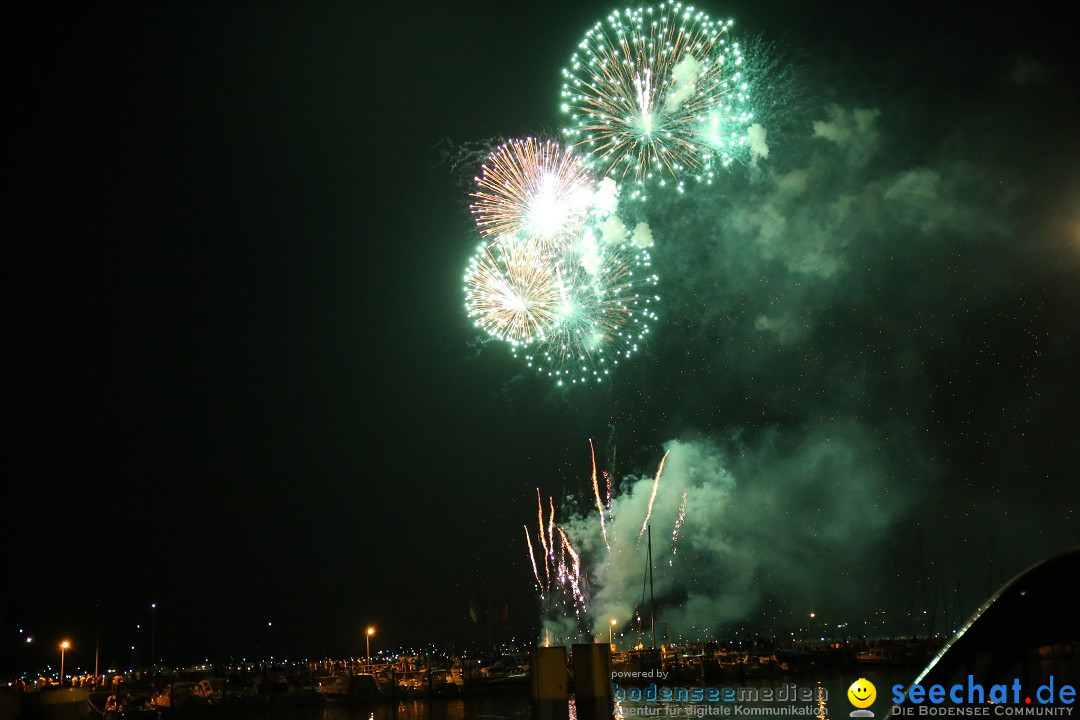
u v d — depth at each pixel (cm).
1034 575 531
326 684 6450
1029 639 518
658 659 6706
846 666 7362
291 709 6050
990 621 531
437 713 5450
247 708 5984
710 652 8088
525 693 6669
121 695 6106
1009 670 518
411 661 9100
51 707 3669
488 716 5172
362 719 5288
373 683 6341
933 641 7781
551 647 2636
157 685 6719
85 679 7888
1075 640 508
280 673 8144
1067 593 516
